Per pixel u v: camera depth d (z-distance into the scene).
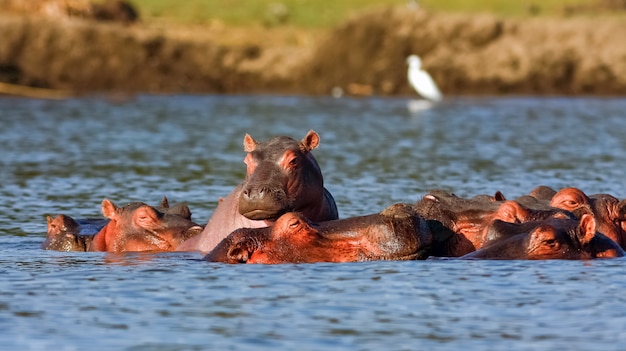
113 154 103.19
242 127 131.12
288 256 46.56
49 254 53.25
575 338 35.16
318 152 105.06
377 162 97.00
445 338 35.28
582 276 43.72
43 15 199.75
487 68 196.38
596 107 164.88
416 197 74.06
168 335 35.75
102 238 54.91
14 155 101.44
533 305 39.34
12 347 34.56
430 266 45.34
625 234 51.41
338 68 197.88
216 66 195.25
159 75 191.50
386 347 34.31
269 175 49.19
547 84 194.50
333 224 46.84
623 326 36.50
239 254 47.16
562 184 80.44
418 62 182.88
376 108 164.25
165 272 46.12
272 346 34.38
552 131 126.38
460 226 48.81
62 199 75.31
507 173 88.25
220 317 37.97
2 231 62.44
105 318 38.06
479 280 43.03
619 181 82.25
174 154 103.50
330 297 40.53
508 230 48.16
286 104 169.88
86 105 162.25
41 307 39.81
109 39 191.75
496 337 35.34
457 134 123.69
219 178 86.81
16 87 180.25
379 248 45.91
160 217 54.22
